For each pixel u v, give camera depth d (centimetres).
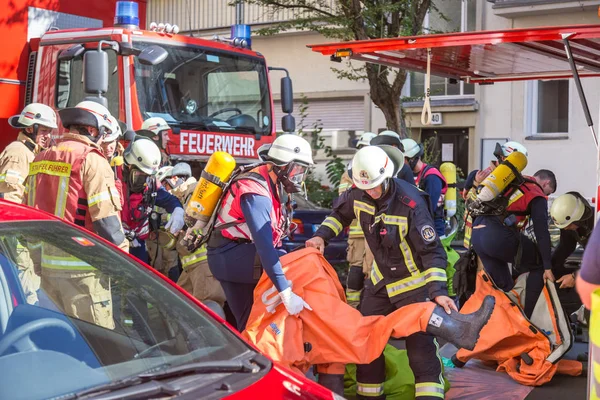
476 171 816
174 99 850
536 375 584
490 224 634
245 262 468
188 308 307
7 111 844
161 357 279
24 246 300
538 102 1570
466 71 746
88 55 743
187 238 484
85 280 301
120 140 684
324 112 1797
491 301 447
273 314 445
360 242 689
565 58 662
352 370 534
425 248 460
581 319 707
